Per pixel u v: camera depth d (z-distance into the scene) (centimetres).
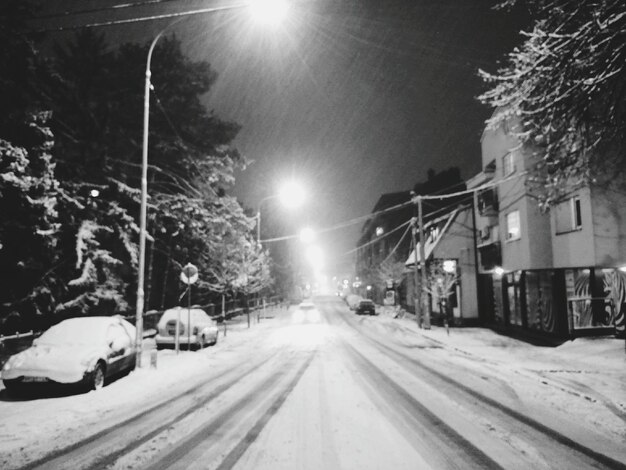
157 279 2936
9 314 1512
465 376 1121
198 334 1752
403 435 636
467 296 2845
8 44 1367
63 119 2017
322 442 605
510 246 2272
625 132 958
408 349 1728
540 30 844
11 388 913
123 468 523
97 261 1777
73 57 2138
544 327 1964
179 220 2198
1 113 1326
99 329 1103
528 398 872
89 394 944
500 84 920
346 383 1030
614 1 733
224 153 2512
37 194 1344
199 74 2477
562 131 979
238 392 953
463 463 529
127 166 2277
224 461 539
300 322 3362
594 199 1700
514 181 2203
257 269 3216
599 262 1684
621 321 1634
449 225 2908
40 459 556
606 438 624
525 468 515
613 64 791
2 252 1484
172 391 975
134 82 2248
